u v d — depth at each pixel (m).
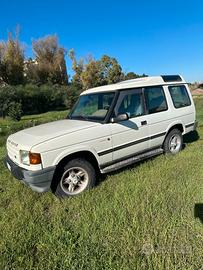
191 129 6.56
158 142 5.69
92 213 3.68
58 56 47.00
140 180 4.71
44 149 3.97
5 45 38.03
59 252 2.88
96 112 5.02
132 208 3.72
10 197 4.44
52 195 4.41
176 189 4.24
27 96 29.33
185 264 2.58
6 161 4.70
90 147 4.45
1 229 3.43
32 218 3.68
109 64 50.31
